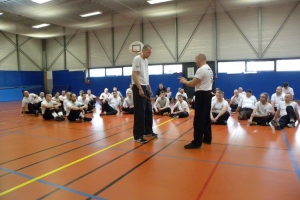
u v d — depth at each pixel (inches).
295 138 177.3
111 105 334.3
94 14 512.7
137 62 163.3
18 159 138.6
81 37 703.1
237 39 524.4
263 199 87.3
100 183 104.0
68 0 419.2
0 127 247.1
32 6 445.4
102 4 448.8
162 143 168.9
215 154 141.1
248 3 467.5
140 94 165.0
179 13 532.1
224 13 530.0
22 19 537.3
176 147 157.6
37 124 260.8
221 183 101.5
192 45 565.6
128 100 331.9
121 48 647.8
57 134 206.2
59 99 350.9
